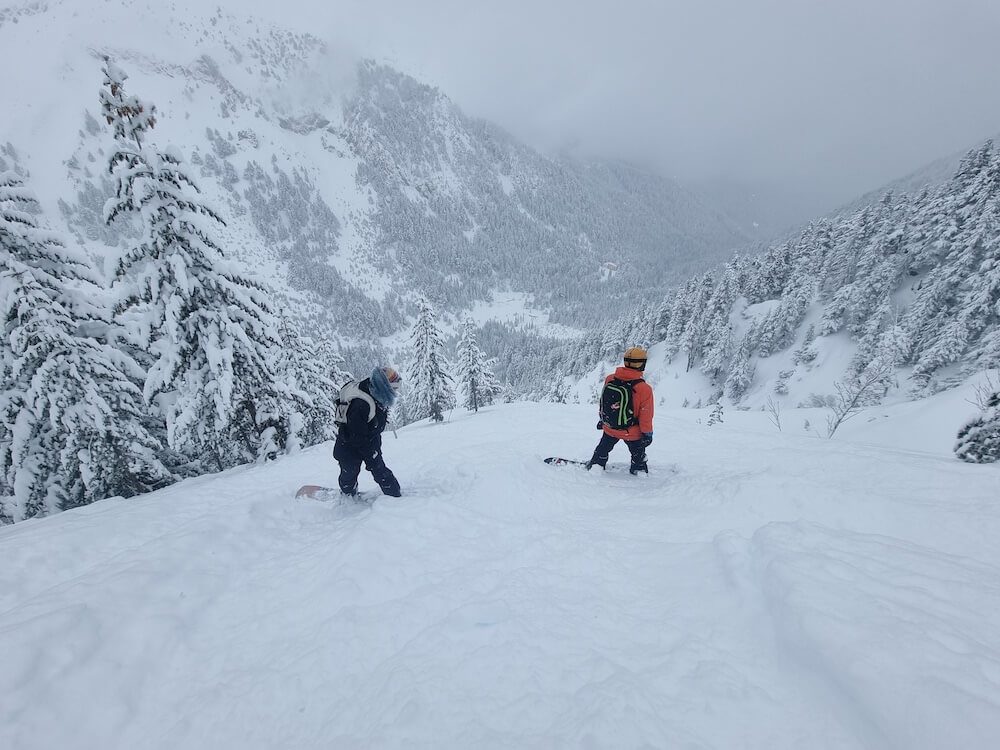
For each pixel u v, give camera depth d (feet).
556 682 6.82
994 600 6.53
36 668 8.02
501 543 11.79
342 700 7.48
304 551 13.08
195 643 9.54
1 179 31.73
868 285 152.15
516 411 67.67
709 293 215.92
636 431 17.97
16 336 32.40
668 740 5.44
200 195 35.17
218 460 46.60
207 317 36.37
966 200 138.92
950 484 12.01
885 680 5.20
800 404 141.59
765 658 6.57
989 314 104.73
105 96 30.86
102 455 38.22
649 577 9.29
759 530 9.24
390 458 29.48
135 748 7.26
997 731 4.25
